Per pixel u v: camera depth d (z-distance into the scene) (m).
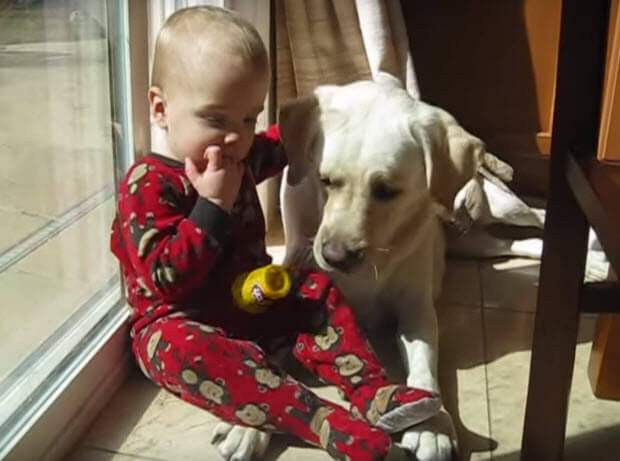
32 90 1.50
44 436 1.19
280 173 1.66
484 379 1.44
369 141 1.32
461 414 1.34
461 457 1.24
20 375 1.28
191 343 1.22
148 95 1.48
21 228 1.48
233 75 1.25
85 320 1.41
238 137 1.29
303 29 1.85
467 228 1.87
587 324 1.65
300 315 1.38
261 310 1.33
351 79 1.91
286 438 1.27
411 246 1.43
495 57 2.12
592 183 1.02
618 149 1.12
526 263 1.91
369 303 1.53
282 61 1.92
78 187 1.53
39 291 1.45
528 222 1.95
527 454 1.21
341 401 1.35
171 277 1.25
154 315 1.31
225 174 1.27
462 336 1.58
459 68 2.14
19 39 1.47
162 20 1.51
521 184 2.20
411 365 1.39
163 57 1.29
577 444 1.27
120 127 1.49
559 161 1.12
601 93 1.11
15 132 1.49
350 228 1.32
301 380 1.42
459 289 1.78
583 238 1.13
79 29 1.47
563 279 1.14
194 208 1.26
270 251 1.84
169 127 1.31
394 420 1.20
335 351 1.33
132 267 1.32
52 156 1.53
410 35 2.13
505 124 2.17
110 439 1.27
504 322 1.64
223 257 1.37
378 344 1.55
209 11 1.29
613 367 1.36
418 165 1.35
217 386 1.21
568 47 1.09
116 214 1.36
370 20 1.83
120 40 1.44
